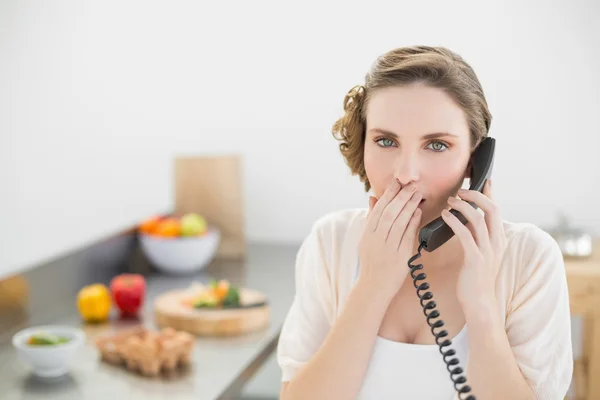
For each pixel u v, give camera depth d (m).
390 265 0.98
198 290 2.35
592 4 2.85
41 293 2.39
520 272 1.00
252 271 2.83
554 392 0.97
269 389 2.96
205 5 3.16
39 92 3.31
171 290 2.60
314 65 3.11
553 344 0.99
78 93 3.30
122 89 3.26
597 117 2.90
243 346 2.04
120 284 2.34
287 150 3.18
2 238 3.33
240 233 3.06
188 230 2.81
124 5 3.22
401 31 3.02
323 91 3.11
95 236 3.36
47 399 1.68
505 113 2.96
